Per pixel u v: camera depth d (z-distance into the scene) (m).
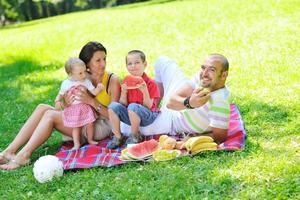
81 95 6.06
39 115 6.17
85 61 6.14
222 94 5.61
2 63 14.38
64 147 6.31
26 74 12.35
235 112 6.62
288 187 4.52
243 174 4.85
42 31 18.08
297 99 7.02
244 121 6.53
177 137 6.05
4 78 12.32
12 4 45.91
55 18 27.64
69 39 15.50
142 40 13.67
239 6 15.45
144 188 4.81
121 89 6.10
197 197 4.54
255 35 11.81
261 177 4.77
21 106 9.38
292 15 13.09
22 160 5.86
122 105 5.98
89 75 6.24
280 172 4.81
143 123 6.01
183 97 5.84
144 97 5.94
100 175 5.29
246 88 8.01
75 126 6.05
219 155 5.39
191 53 11.38
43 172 5.24
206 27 13.73
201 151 5.43
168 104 5.85
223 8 15.70
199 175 4.93
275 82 8.05
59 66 12.67
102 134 6.31
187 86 5.87
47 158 5.35
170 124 6.08
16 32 20.97
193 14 15.71
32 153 6.36
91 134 6.17
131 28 15.37
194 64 10.42
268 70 8.81
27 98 10.05
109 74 6.28
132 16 17.39
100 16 19.25
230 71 9.22
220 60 5.55
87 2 46.44
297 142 5.62
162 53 11.84
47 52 14.37
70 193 4.95
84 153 5.87
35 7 47.22
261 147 5.55
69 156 5.84
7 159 5.96
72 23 18.58
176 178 4.92
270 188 4.56
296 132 5.93
